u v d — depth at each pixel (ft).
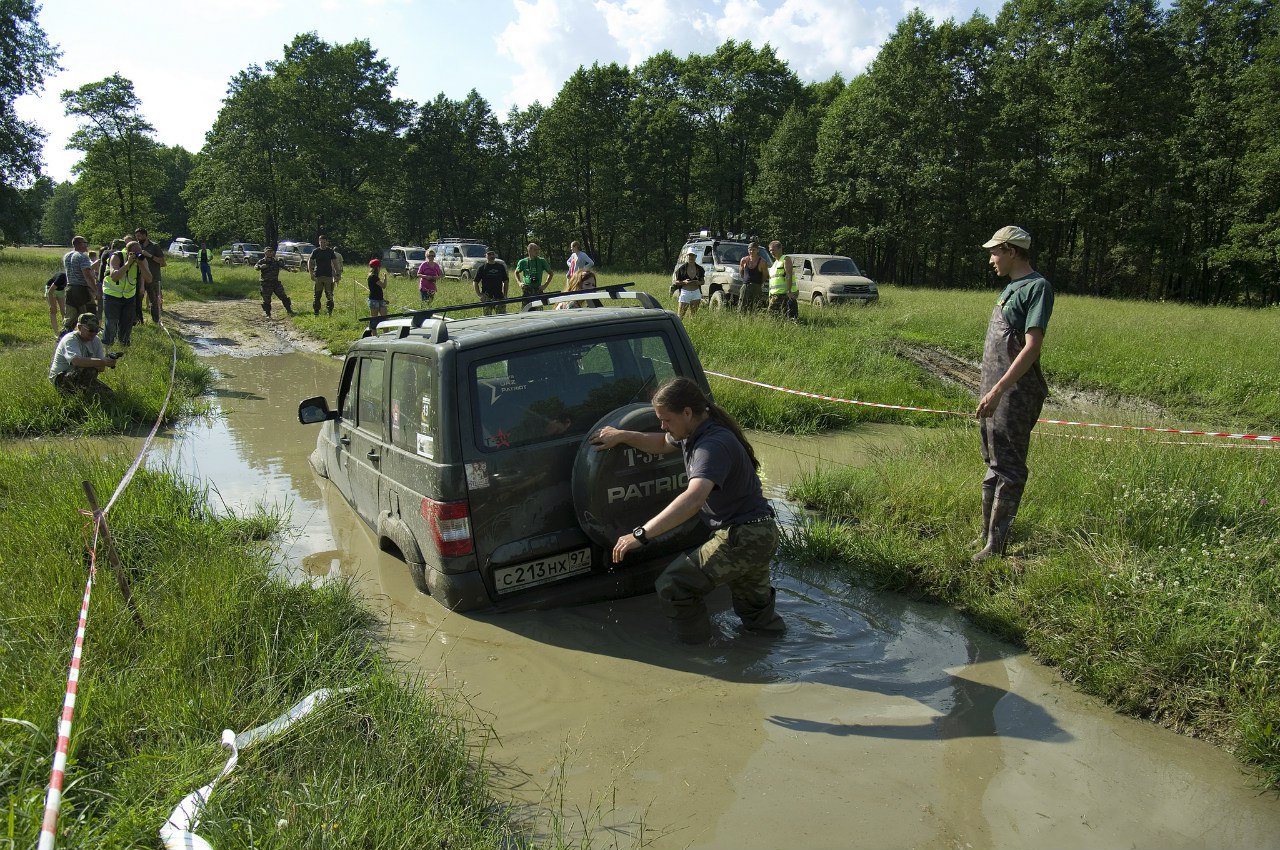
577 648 13.33
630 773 10.09
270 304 67.51
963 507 18.26
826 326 49.80
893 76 147.84
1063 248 168.25
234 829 8.02
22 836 7.38
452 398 13.46
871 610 14.74
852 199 154.10
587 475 13.51
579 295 16.79
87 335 30.50
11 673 10.64
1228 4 141.28
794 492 21.35
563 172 200.85
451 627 13.96
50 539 15.31
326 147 174.09
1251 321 58.95
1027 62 141.69
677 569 13.03
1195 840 8.73
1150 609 12.36
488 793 9.66
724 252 68.13
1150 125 132.67
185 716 10.14
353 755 9.49
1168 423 29.22
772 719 11.26
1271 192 124.88
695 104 192.85
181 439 28.48
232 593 13.16
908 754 10.39
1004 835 8.86
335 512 20.56
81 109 174.60
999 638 13.55
